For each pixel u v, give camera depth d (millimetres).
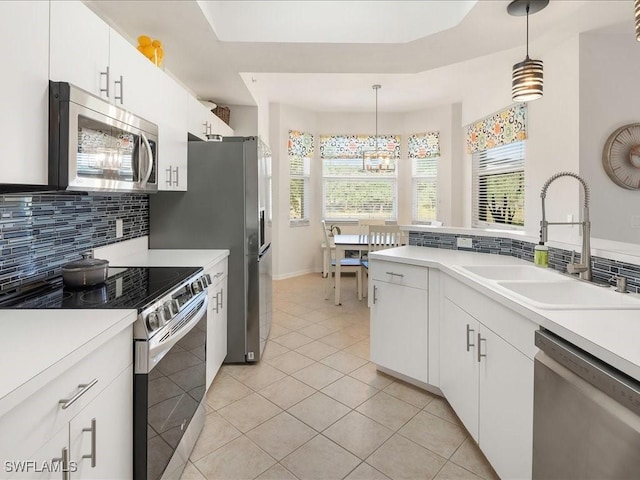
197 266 2203
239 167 2855
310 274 6531
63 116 1316
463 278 1952
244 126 4898
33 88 1208
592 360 1080
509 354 1522
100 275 1737
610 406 978
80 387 1026
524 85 2535
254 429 2070
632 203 3303
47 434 896
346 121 6590
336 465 1788
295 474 1729
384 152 5711
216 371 2549
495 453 1629
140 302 1438
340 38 2916
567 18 2936
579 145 3281
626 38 3264
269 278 3488
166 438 1535
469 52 3111
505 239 2598
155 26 2619
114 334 1194
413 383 2568
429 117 6289
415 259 2455
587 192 1849
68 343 1026
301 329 3713
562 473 1172
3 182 1084
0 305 1416
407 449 1904
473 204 5551
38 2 1224
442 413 2230
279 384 2588
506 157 4723
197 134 3088
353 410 2262
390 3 2910
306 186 6574
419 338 2455
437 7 2762
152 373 1401
